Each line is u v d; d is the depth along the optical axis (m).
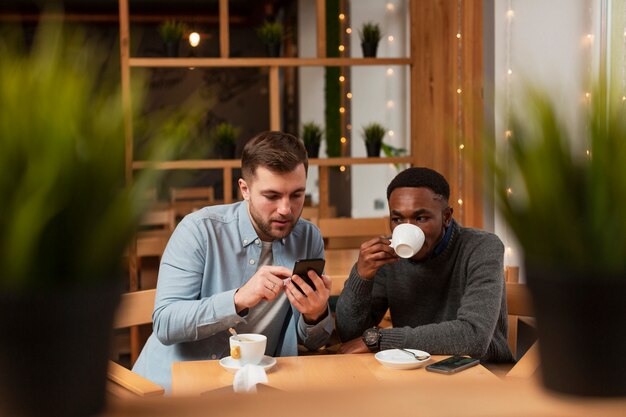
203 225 2.11
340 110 6.78
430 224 2.07
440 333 1.91
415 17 4.92
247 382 1.47
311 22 8.91
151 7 10.05
